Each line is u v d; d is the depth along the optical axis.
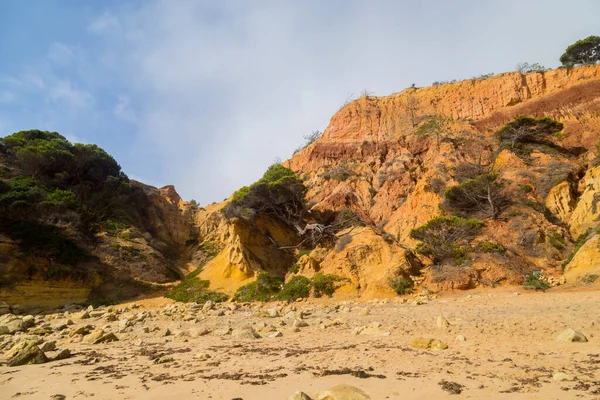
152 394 7.59
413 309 20.81
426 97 63.84
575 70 54.69
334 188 53.59
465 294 26.28
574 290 23.48
